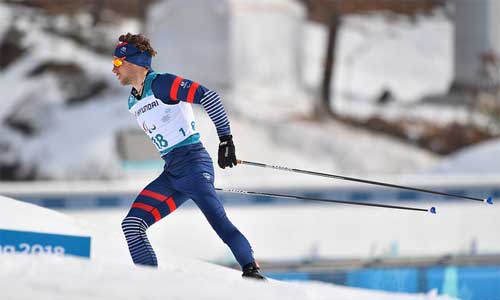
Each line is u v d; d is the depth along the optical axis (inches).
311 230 1865.2
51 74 3134.8
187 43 3088.1
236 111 3063.5
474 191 2028.8
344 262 1836.9
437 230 1935.3
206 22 3090.6
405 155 3211.1
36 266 511.2
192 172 669.9
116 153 2856.8
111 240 861.2
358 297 634.8
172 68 3093.0
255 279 653.9
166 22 3132.4
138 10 3213.6
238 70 3110.2
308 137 3097.9
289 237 1849.2
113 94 3139.8
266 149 2987.2
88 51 3218.5
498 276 1847.9
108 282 489.1
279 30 3189.0
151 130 679.7
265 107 3127.5
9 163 2923.2
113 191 1875.0
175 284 499.8
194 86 654.5
